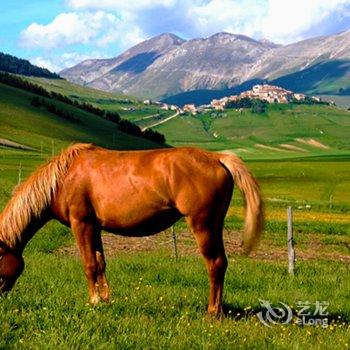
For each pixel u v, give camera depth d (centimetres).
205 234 907
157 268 1454
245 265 1658
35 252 1850
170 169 909
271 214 4250
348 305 1116
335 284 1389
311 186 8481
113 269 1423
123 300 931
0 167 9675
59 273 1295
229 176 923
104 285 975
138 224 936
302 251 2481
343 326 895
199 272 1402
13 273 984
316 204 5378
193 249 2267
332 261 2197
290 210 1602
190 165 909
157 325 782
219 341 730
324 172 10900
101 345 681
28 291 977
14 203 983
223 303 1011
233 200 5122
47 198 972
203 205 901
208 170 908
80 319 770
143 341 709
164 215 931
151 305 917
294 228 3338
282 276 1453
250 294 1156
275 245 2650
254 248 910
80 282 1188
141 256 1792
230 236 2848
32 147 16375
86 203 955
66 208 967
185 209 905
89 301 905
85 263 957
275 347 728
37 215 983
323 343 761
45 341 690
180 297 1024
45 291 1001
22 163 11094
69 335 705
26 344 678
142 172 923
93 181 946
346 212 4706
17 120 19162
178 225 3150
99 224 966
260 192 913
